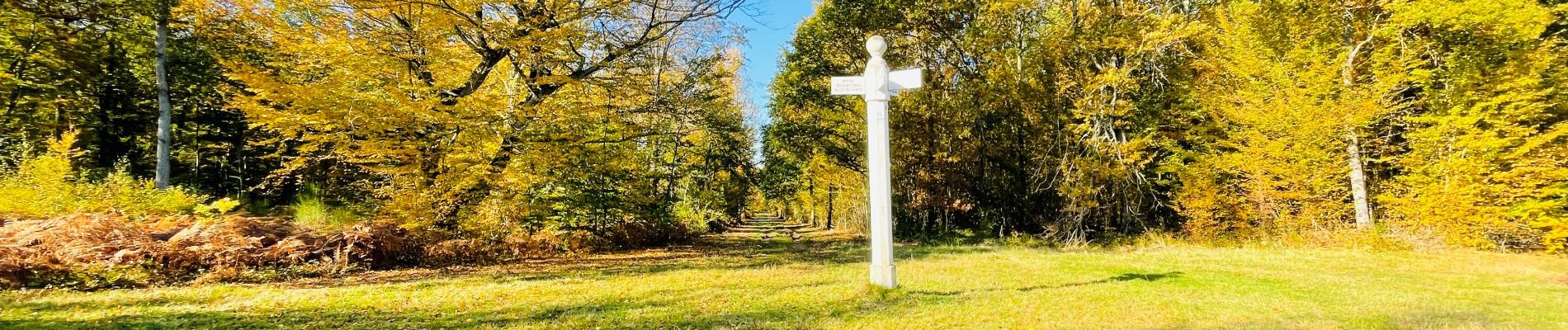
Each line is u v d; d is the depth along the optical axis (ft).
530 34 35.76
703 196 76.23
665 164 60.54
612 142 45.65
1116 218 64.75
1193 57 59.67
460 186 35.65
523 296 21.25
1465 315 17.60
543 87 41.88
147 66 57.21
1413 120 44.37
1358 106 43.86
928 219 75.10
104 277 22.58
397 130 34.42
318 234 31.12
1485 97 40.83
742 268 32.96
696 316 17.54
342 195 45.62
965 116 68.33
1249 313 18.02
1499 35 40.45
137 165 61.72
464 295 21.34
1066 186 57.77
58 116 56.49
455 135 37.09
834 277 26.89
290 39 33.91
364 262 30.50
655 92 48.34
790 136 76.13
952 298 20.59
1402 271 30.01
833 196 104.32
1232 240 51.80
